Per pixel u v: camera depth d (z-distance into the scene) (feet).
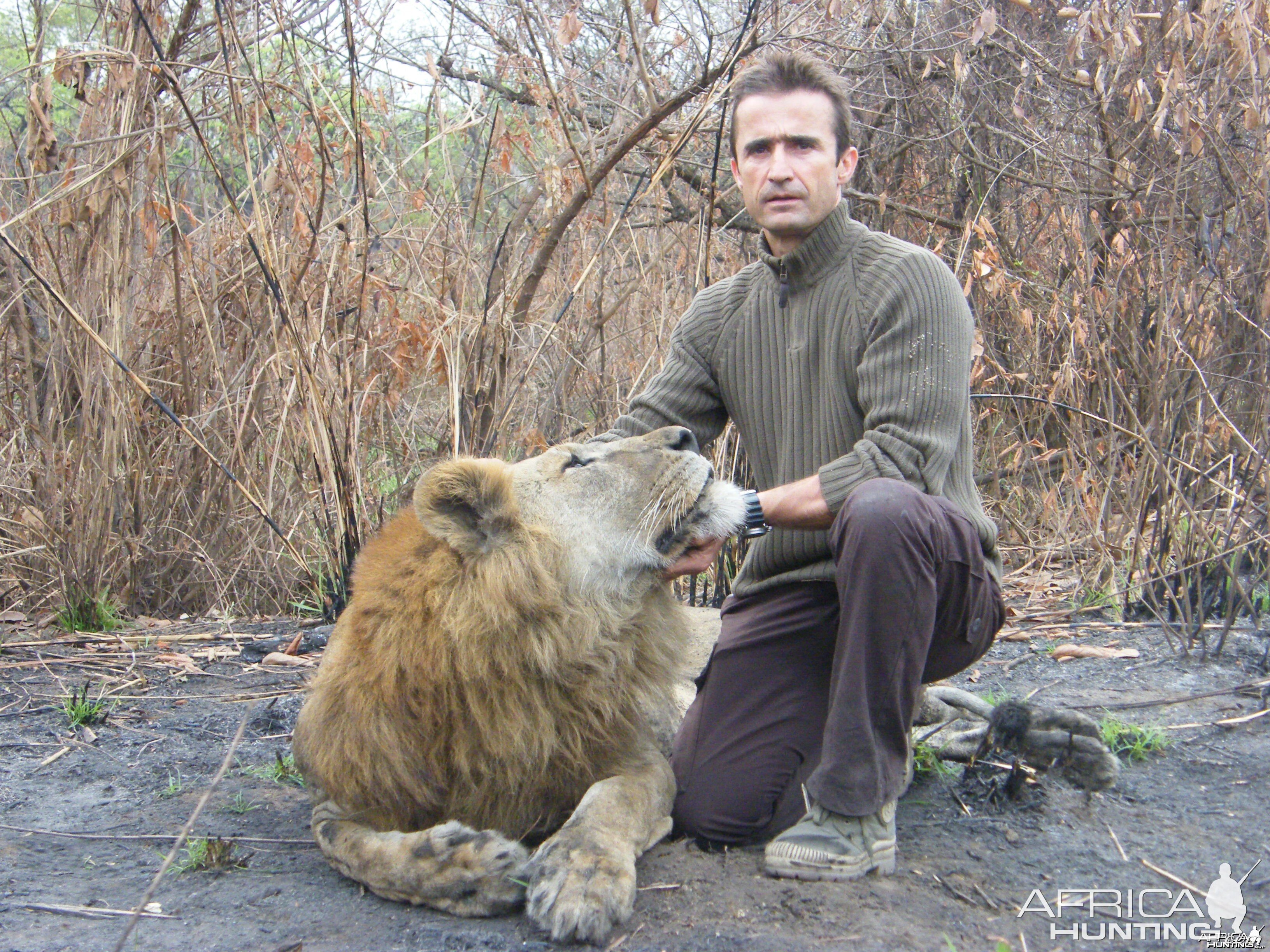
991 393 20.80
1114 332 18.43
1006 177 22.91
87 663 15.89
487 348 17.90
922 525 8.43
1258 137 17.87
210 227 18.65
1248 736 12.13
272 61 18.35
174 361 18.63
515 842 8.59
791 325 10.37
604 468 9.68
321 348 16.99
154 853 9.72
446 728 9.22
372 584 9.47
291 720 13.70
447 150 18.61
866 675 8.45
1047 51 23.25
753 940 7.63
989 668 15.20
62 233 17.48
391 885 8.62
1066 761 10.64
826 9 19.62
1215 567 16.70
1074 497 19.86
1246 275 17.51
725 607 11.09
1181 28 18.34
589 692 9.35
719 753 9.85
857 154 10.53
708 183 22.26
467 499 9.05
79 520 17.71
